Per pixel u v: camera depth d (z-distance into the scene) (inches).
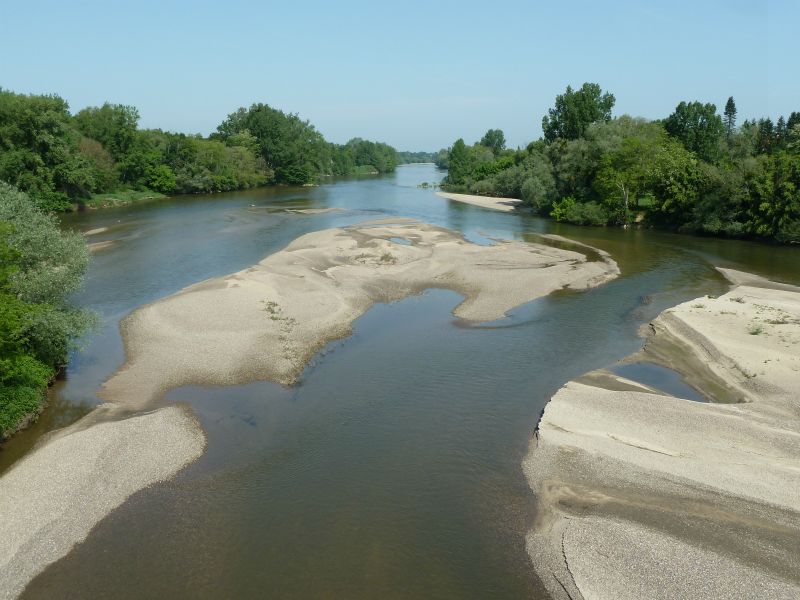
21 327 973.8
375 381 1148.5
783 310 1485.0
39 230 1163.9
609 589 618.8
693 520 713.6
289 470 855.7
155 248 2406.5
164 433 932.6
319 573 660.1
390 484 822.5
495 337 1386.6
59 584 643.5
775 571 627.8
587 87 4094.5
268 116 5856.3
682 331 1379.2
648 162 2967.5
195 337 1320.1
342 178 7800.2
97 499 777.6
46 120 3267.7
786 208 2335.1
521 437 944.3
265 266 1946.4
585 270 2006.6
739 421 943.0
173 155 4815.5
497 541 708.0
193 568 667.4
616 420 958.4
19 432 951.6
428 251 2284.7
